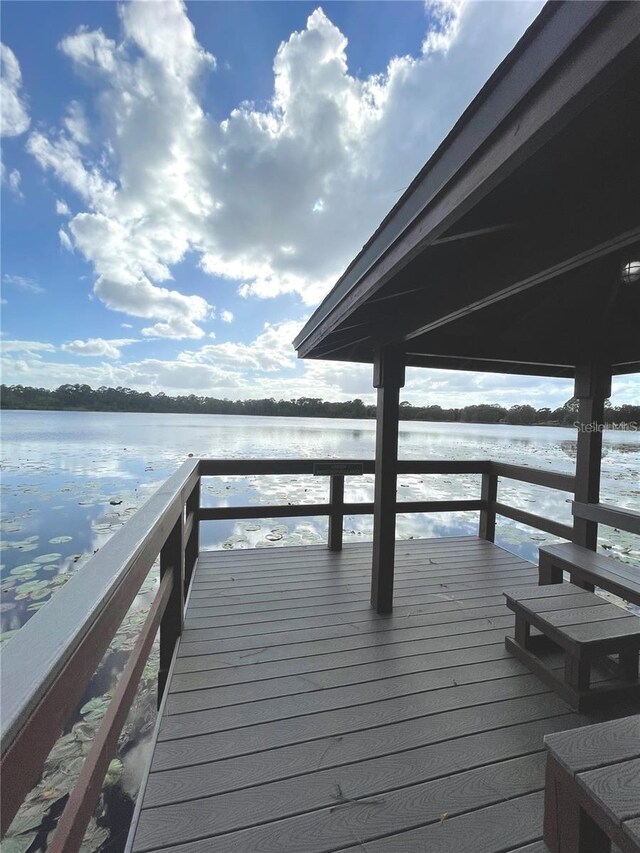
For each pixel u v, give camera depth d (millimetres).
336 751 1375
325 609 2418
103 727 881
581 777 850
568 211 1093
